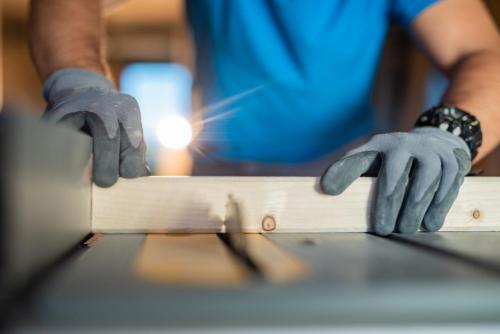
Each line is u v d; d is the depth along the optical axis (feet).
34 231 1.11
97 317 0.99
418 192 2.01
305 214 2.07
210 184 2.05
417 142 2.14
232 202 2.04
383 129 6.57
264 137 3.81
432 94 6.53
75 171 1.60
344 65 3.57
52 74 2.65
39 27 3.00
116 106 2.02
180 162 11.35
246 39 3.53
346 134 3.79
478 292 1.08
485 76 2.83
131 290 1.03
